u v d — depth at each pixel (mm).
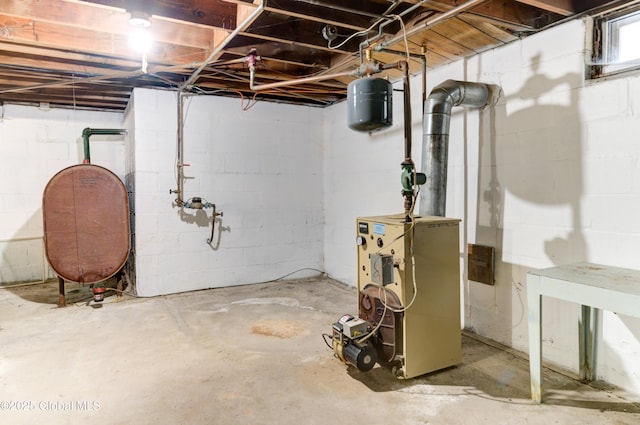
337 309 3705
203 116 4301
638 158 2084
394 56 3086
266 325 3270
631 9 2109
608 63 2219
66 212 3682
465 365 2520
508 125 2742
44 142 4801
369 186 4188
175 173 4199
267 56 3158
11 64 3271
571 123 2375
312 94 4465
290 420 1942
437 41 2750
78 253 3738
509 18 2395
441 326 2428
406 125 2340
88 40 2912
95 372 2430
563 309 2439
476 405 2068
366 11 2340
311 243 4992
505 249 2791
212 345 2854
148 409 2035
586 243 2326
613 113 2178
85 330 3135
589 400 2098
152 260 4117
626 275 1985
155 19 2729
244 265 4598
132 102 4152
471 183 3031
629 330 2143
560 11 2256
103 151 5055
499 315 2854
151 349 2777
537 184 2570
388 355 2369
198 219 4320
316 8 2373
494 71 2834
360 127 2246
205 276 4391
